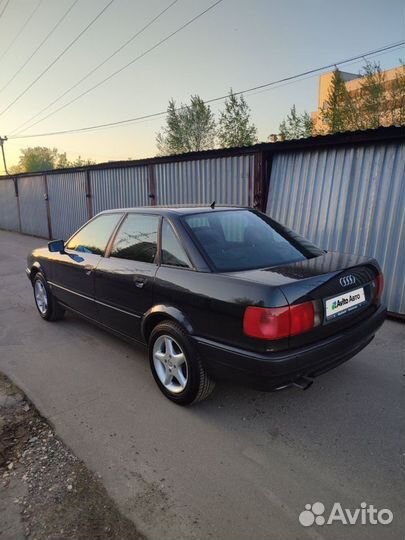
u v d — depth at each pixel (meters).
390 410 3.11
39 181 15.95
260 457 2.61
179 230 3.23
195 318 2.93
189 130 29.66
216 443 2.76
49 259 5.05
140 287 3.43
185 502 2.24
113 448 2.73
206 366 2.91
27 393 3.51
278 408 3.17
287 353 2.52
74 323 5.35
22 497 2.31
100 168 11.88
